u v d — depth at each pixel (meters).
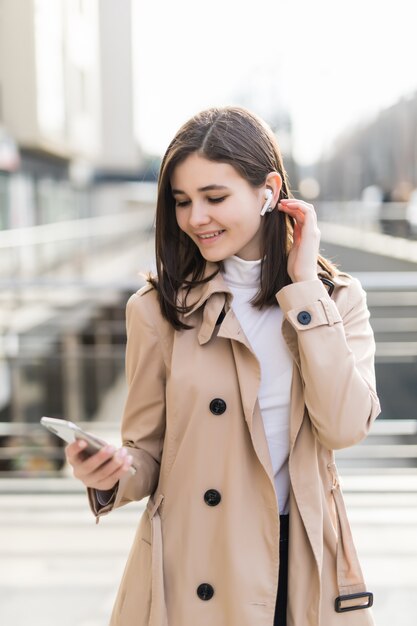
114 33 30.62
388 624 2.12
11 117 16.56
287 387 1.17
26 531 2.77
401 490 3.09
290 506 1.15
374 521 2.81
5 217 15.87
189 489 1.14
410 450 3.29
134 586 1.19
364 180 26.28
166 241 1.18
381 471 3.30
